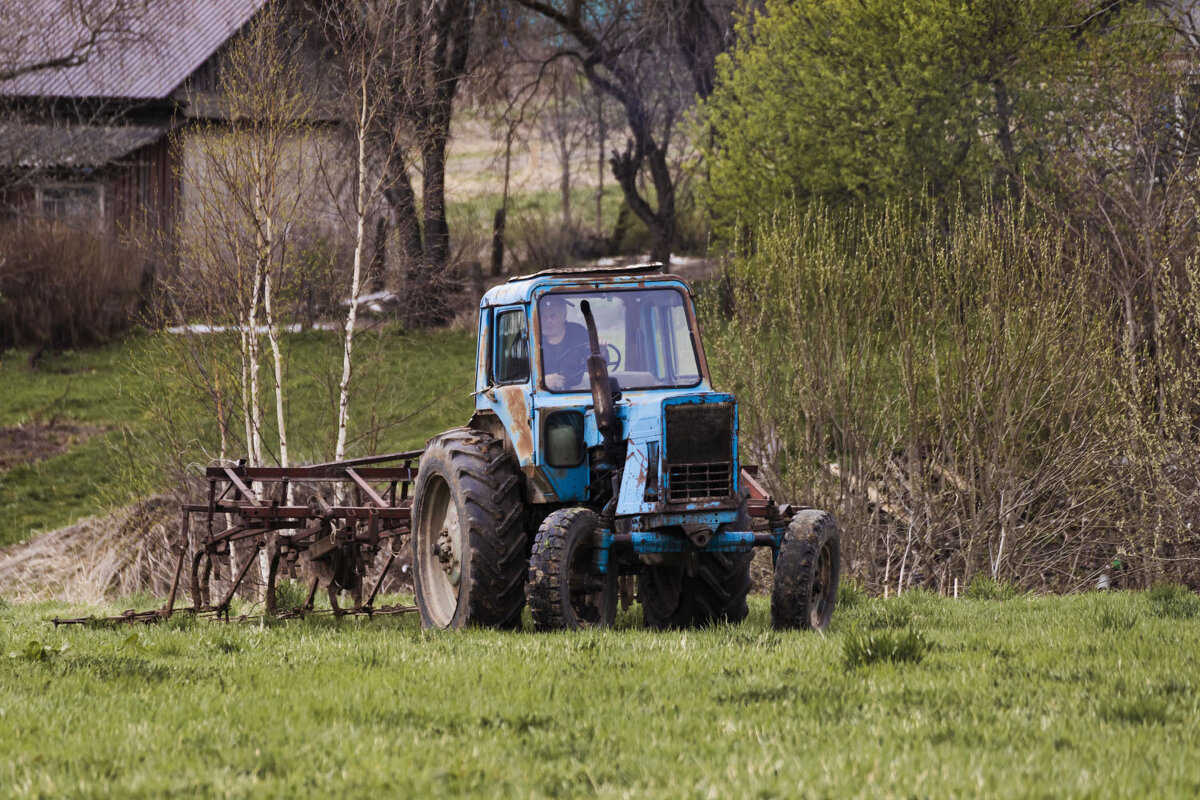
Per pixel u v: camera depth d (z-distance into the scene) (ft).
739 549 102.53
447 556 114.21
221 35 520.42
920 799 47.26
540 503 109.60
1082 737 56.90
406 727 62.13
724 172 362.33
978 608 130.82
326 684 74.43
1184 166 241.96
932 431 206.69
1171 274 217.77
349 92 245.45
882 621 112.37
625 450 104.42
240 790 50.52
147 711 67.46
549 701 67.92
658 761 54.03
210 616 132.36
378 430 253.24
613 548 102.42
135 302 455.22
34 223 455.63
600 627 101.60
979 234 206.90
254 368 224.74
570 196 655.35
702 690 69.51
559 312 112.06
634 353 113.60
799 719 61.87
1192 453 191.52
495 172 570.46
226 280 230.07
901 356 204.64
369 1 255.70
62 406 385.50
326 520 125.90
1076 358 200.64
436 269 345.10
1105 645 87.30
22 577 230.68
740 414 207.10
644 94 484.33
